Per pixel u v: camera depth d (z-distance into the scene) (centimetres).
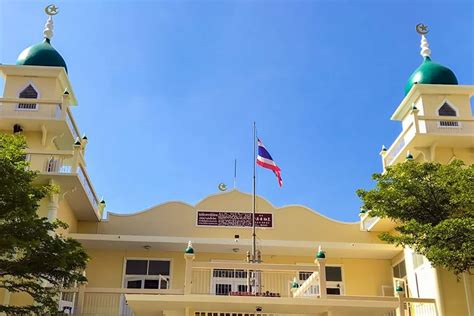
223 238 2333
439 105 2341
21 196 1291
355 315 1554
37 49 2420
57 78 2362
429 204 1634
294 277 1883
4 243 1238
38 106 2230
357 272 2402
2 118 2161
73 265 1445
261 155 2028
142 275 2314
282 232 2439
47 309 1630
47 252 1393
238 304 1443
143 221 2412
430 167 1673
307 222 2466
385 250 2309
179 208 2445
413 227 1531
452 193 1577
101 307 1681
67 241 1468
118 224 2402
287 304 1440
